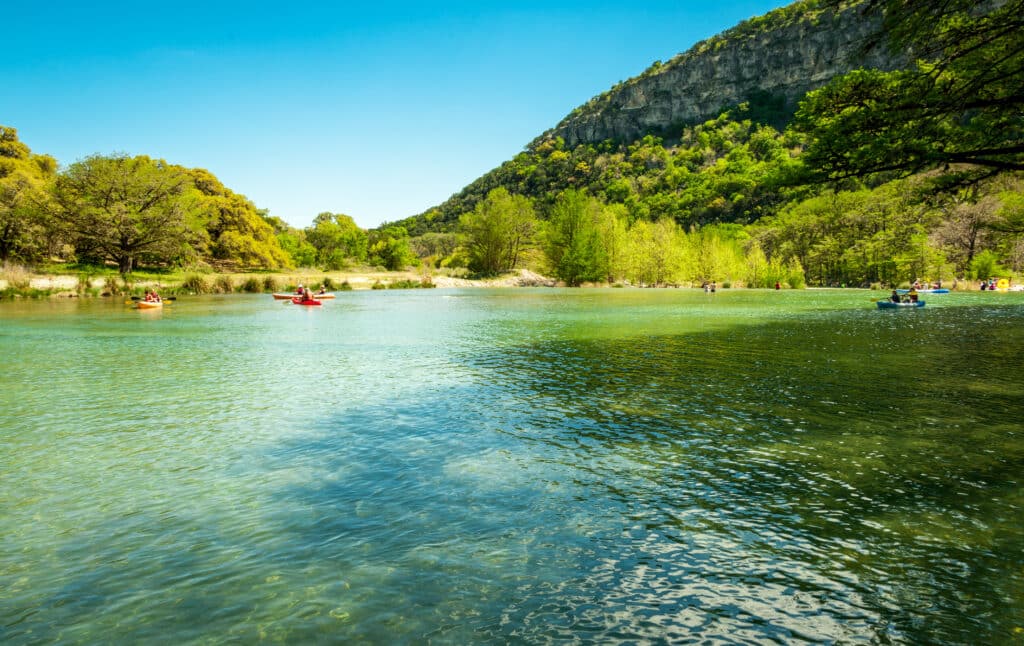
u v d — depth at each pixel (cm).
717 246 8106
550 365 1349
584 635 355
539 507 550
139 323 2462
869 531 493
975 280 5959
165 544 483
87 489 605
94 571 441
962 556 448
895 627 362
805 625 365
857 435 764
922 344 1673
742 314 2923
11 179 5706
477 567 439
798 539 481
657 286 8112
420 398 1016
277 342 1823
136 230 5678
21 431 821
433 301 4288
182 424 855
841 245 8225
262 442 765
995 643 344
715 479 618
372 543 480
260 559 455
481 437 779
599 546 472
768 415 873
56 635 362
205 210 7281
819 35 19425
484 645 346
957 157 1681
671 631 360
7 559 459
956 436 752
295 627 367
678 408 924
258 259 8156
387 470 657
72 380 1201
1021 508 532
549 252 8388
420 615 378
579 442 753
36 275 4612
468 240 8738
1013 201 5531
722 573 429
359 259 10719
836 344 1692
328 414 909
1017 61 1538
